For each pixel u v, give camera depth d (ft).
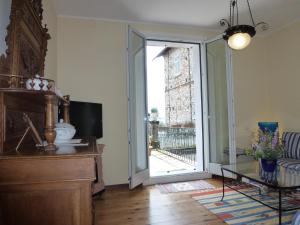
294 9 12.17
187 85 25.13
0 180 3.70
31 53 6.04
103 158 12.57
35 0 6.33
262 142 9.14
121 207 9.80
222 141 14.42
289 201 9.62
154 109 31.24
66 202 3.96
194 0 10.96
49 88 4.47
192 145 21.04
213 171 13.98
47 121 4.46
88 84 12.49
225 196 10.85
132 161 11.91
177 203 10.16
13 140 4.69
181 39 14.14
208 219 8.48
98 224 8.23
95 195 10.10
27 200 3.84
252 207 9.44
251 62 15.74
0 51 4.86
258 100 15.75
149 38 13.67
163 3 11.23
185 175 13.96
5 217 3.78
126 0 10.89
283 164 11.12
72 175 3.91
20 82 4.85
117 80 12.93
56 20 11.93
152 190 12.11
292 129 14.17
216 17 12.87
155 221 8.44
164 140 24.61
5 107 4.27
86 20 12.61
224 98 14.21
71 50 12.32
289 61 14.32
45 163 3.84
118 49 13.02
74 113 10.21
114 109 12.83
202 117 14.80
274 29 15.10
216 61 14.52
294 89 14.02
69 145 5.32
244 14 12.59
